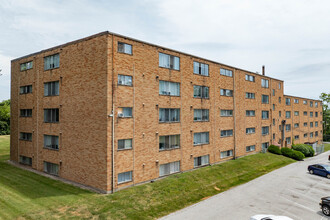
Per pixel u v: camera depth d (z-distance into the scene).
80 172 21.30
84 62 21.12
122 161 20.17
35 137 26.45
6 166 27.84
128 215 15.87
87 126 20.70
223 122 32.12
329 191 22.66
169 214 16.62
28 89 27.77
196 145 27.81
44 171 25.27
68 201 17.41
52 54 24.39
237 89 34.84
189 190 21.30
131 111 21.08
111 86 19.45
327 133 79.75
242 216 16.47
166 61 24.50
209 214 16.73
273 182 25.34
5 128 62.75
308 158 43.44
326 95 76.94
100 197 18.28
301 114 56.66
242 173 28.06
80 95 21.41
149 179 22.42
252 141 37.97
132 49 21.20
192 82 27.47
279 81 46.59
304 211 17.73
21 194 18.61
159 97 23.58
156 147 23.19
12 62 30.39
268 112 42.53
